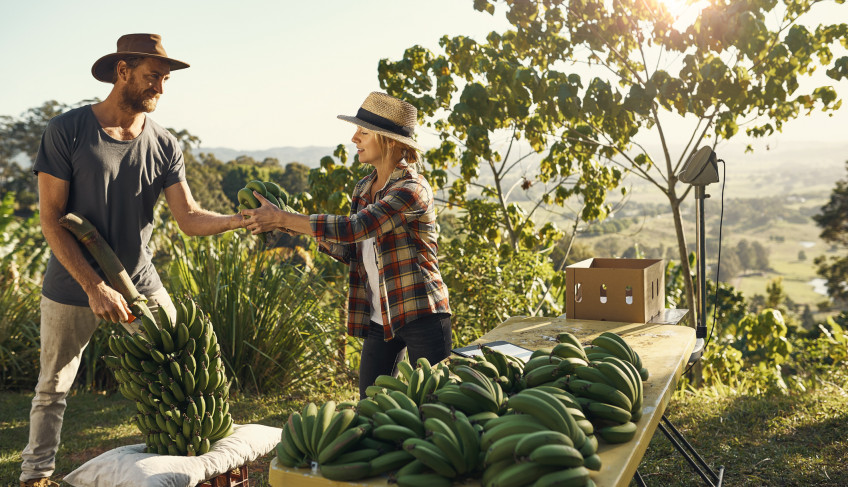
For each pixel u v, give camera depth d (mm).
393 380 1988
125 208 3160
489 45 6766
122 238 3174
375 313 3014
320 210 6797
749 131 6379
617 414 1743
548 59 6371
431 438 1543
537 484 1384
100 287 2912
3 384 5820
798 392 5391
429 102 6711
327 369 5898
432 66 6633
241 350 5547
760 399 5043
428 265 2844
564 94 5438
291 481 1583
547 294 6758
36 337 5969
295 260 6168
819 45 5750
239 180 68125
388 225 2621
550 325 3295
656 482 3516
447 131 7211
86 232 2939
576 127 6320
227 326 5559
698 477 3547
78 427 4590
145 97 3088
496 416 1700
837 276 37094
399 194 2629
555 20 6266
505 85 6105
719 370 6488
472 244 6484
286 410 5008
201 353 2723
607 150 6410
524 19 6227
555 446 1411
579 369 1887
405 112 2834
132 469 2389
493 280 6133
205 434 2631
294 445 1645
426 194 2730
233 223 3102
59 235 2943
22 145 66125
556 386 1865
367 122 2809
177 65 3213
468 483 1534
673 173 6012
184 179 3445
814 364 7406
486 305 6082
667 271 8148
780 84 5453
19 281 6641
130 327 3141
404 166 2783
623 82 6078
